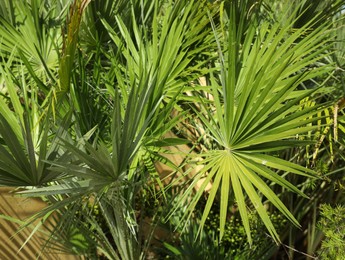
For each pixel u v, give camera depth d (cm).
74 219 346
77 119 296
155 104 302
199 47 367
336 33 418
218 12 388
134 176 335
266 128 274
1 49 343
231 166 281
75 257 469
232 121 276
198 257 445
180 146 585
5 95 325
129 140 252
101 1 362
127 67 345
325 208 375
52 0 398
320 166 421
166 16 347
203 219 274
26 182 245
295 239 548
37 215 256
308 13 405
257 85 271
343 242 352
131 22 391
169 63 326
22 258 414
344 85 392
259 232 502
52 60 356
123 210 336
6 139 225
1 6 353
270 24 422
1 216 346
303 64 323
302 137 369
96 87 338
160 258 543
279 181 278
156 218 517
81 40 371
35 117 291
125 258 361
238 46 313
